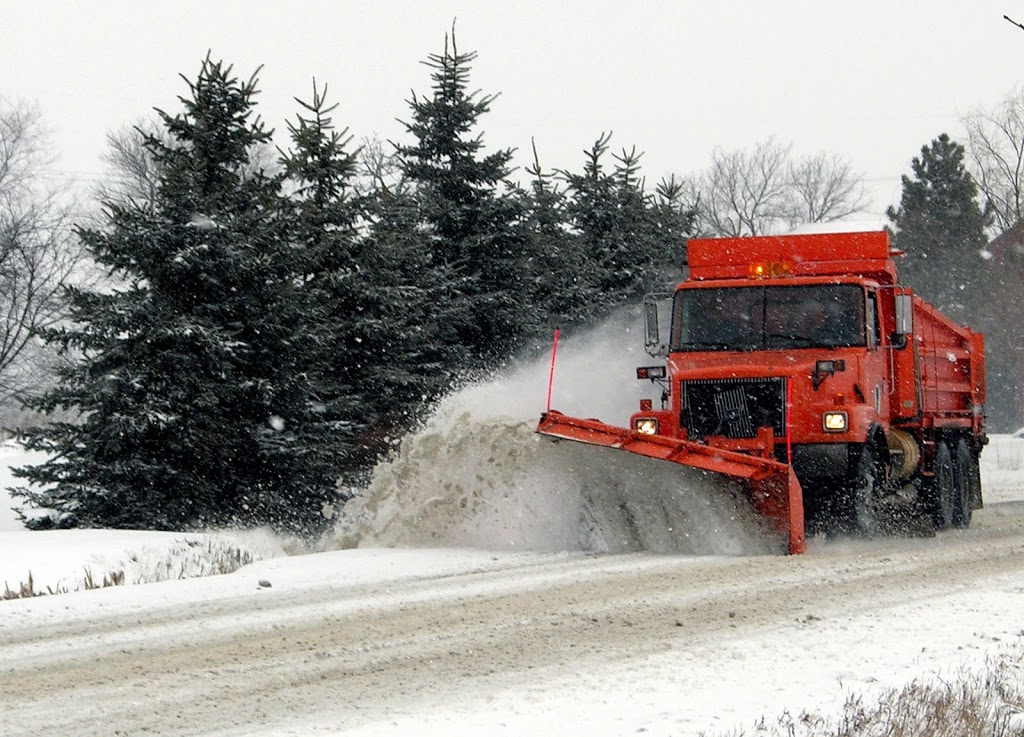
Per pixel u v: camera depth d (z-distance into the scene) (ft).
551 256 220.43
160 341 133.69
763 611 76.95
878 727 49.88
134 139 382.42
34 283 345.92
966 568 98.22
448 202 197.26
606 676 58.70
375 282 164.86
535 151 238.48
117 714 52.44
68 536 115.75
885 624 72.28
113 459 135.44
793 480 105.81
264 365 142.72
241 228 140.05
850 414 111.86
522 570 96.78
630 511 111.75
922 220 518.37
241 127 148.66
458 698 54.60
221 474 141.49
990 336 480.64
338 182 170.81
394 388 164.96
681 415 113.80
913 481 134.62
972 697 53.62
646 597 82.17
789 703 53.47
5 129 350.43
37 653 65.72
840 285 119.44
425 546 116.37
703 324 120.98
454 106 200.03
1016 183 428.56
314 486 146.51
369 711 52.47
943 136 527.81
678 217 263.49
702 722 49.90
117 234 135.13
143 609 79.61
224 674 59.98
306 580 92.43
